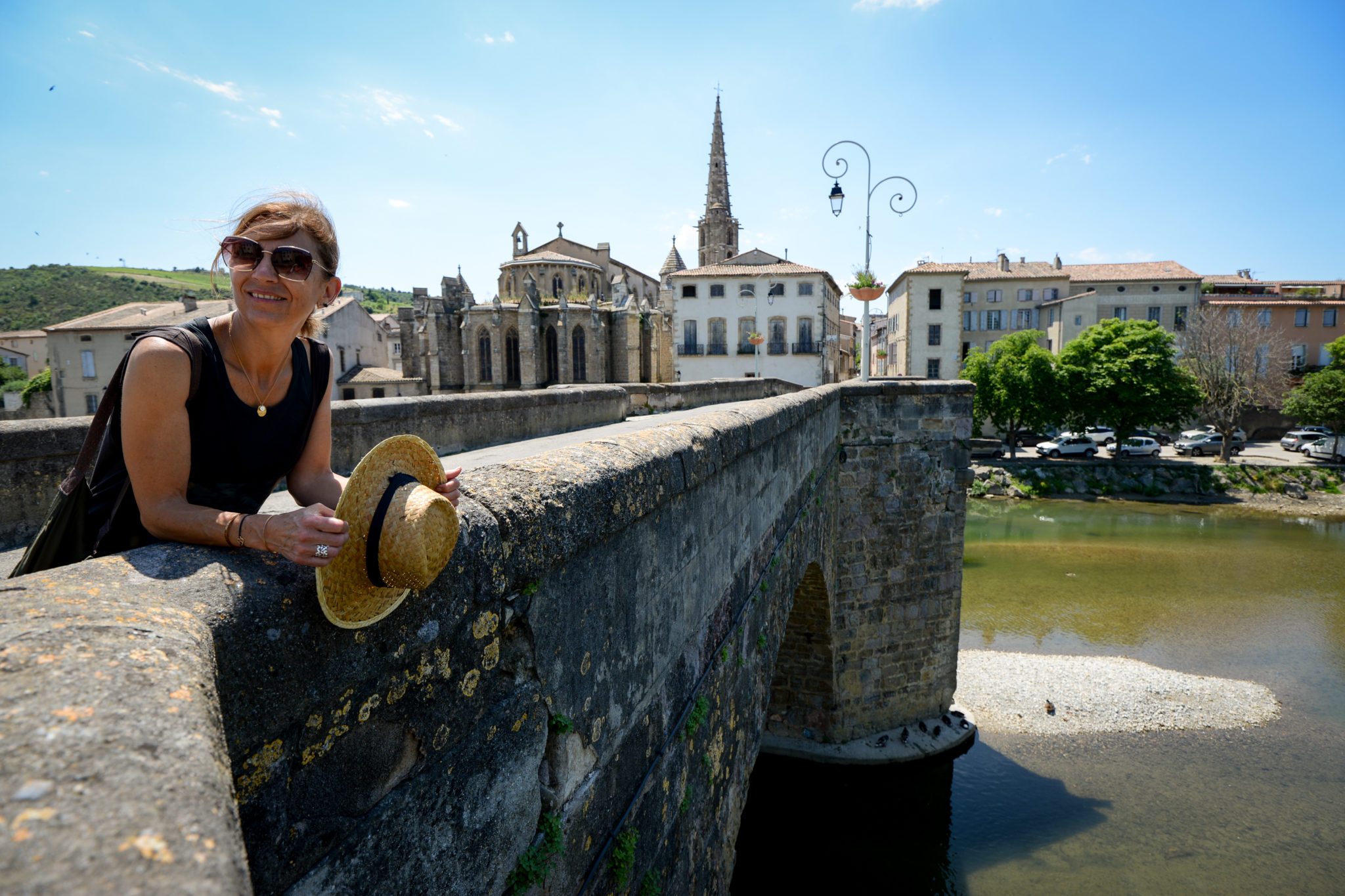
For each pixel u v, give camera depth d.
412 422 7.98
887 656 13.76
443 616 1.79
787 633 13.25
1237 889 11.58
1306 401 44.53
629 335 54.25
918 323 57.34
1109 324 46.84
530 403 10.27
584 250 65.31
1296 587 25.69
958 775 14.60
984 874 12.09
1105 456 48.25
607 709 2.79
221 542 1.45
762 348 56.38
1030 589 26.12
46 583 1.18
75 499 1.75
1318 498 39.25
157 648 1.03
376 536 1.43
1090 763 15.09
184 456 1.59
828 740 13.78
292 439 1.92
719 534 4.33
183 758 0.82
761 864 12.52
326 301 1.98
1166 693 18.05
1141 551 30.64
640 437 3.32
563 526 2.29
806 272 55.44
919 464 13.35
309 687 1.41
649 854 3.23
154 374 1.51
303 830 1.44
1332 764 15.05
